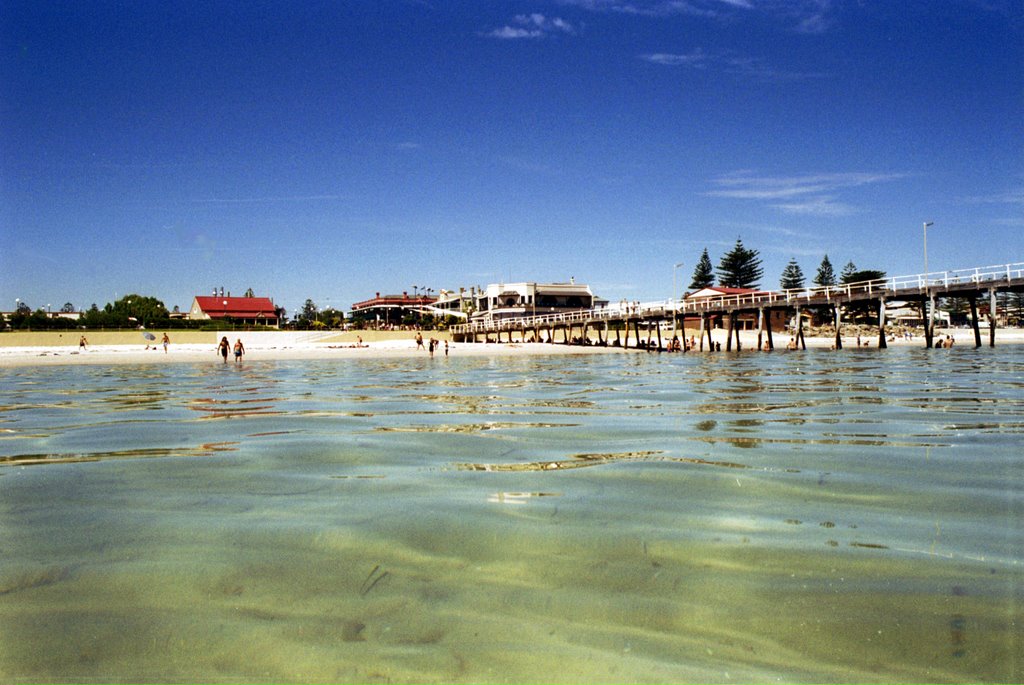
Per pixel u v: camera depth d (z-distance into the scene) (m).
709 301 59.62
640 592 3.77
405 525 5.04
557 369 31.97
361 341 84.81
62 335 76.88
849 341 77.81
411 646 3.24
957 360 33.28
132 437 9.96
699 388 17.84
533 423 10.89
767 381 20.25
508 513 5.31
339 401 15.73
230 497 5.98
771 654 3.10
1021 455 7.45
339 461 7.71
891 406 12.52
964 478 6.34
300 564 4.28
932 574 3.94
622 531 4.81
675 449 8.12
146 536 4.86
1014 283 42.72
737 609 3.55
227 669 3.07
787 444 8.35
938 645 3.14
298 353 61.47
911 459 7.27
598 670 3.00
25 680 2.98
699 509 5.37
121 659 3.16
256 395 18.14
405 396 16.98
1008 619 3.36
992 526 4.82
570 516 5.21
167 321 93.19
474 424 10.89
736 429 9.76
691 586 3.84
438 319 117.31
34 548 4.63
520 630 3.38
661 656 3.11
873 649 3.12
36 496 6.12
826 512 5.23
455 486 6.29
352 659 3.13
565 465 7.26
